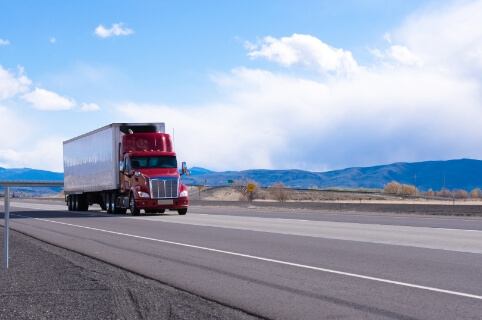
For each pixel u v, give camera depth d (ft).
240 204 174.29
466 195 288.10
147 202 105.70
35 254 46.11
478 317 22.97
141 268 37.11
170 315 23.75
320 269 35.58
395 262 38.50
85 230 70.95
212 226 74.59
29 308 25.22
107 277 33.83
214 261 39.83
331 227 71.26
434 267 36.14
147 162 109.29
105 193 123.85
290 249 46.57
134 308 25.11
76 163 138.41
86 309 24.90
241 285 30.63
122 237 59.82
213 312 24.36
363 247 47.78
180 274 34.47
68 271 36.29
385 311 24.13
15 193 479.82
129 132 113.60
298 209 135.33
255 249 46.83
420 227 70.59
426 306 24.97
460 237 56.54
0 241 58.59
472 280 31.35
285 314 23.94
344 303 25.81
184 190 108.37
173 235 61.16
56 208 162.40
